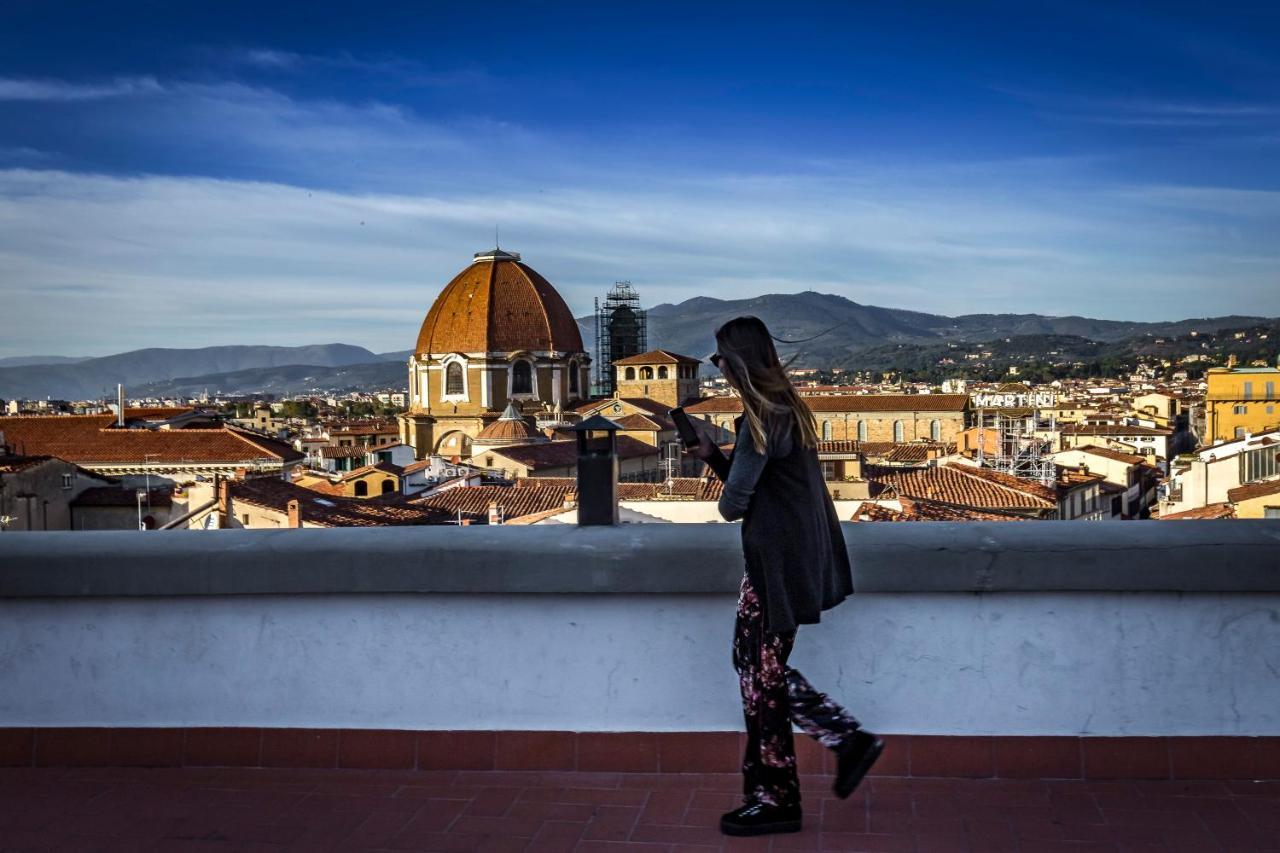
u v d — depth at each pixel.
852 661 4.76
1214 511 38.03
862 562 4.65
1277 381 91.38
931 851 3.98
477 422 131.38
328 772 4.88
